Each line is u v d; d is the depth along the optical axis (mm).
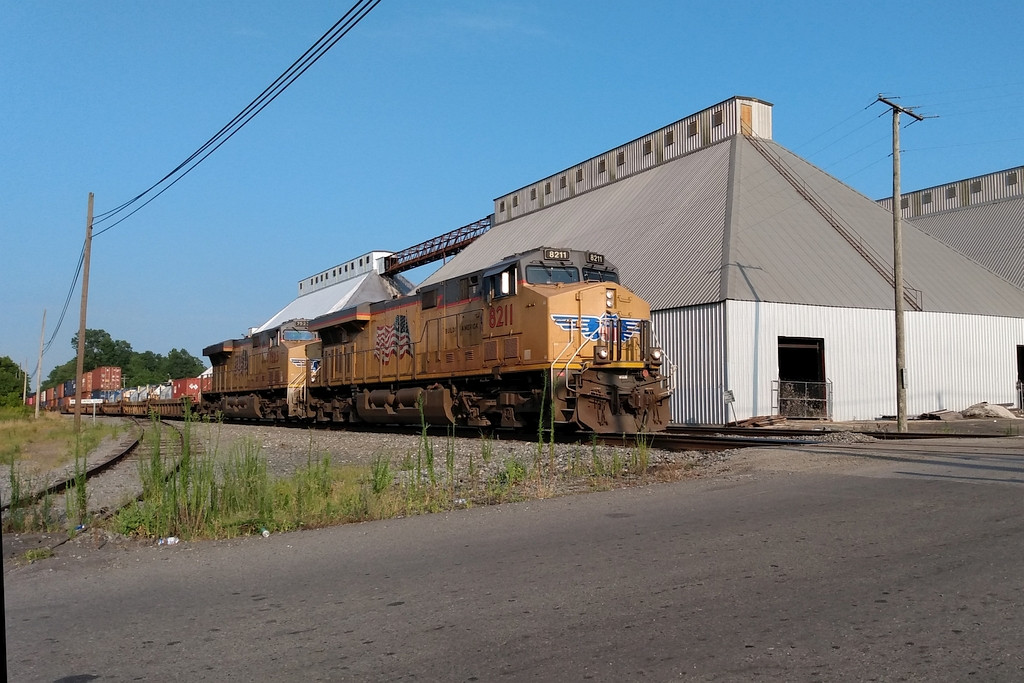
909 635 5297
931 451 15234
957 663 4824
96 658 5453
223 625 6090
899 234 24125
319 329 34500
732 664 4902
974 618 5566
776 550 7551
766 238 34500
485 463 16375
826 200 39656
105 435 34594
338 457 20000
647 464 15086
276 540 9258
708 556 7441
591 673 4848
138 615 6461
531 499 11727
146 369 150500
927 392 34844
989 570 6645
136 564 8312
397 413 27875
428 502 11523
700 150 43562
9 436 34156
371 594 6754
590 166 51594
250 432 31062
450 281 25234
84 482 11141
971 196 54844
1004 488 10289
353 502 11258
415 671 5012
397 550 8430
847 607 5871
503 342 22062
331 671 5066
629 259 37875
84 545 9391
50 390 99750
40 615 6594
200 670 5164
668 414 21609
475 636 5598
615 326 21125
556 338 20250
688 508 9969
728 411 29719
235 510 10594
